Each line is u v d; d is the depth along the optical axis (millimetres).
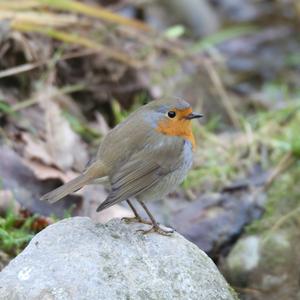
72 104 12211
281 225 10656
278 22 18406
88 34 13172
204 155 12250
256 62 16750
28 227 9539
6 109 11133
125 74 13016
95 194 10383
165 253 7609
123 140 8133
